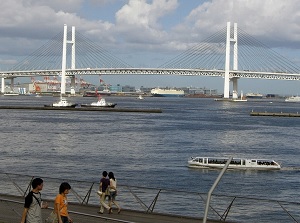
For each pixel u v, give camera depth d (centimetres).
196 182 7162
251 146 12112
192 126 18062
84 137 13288
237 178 7606
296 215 5144
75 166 8306
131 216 3428
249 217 5025
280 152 11056
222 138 13888
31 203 2208
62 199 2384
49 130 15200
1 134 13738
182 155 10088
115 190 3484
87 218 3284
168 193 5931
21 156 9412
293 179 7656
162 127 17288
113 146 11350
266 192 6562
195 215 4934
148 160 9212
